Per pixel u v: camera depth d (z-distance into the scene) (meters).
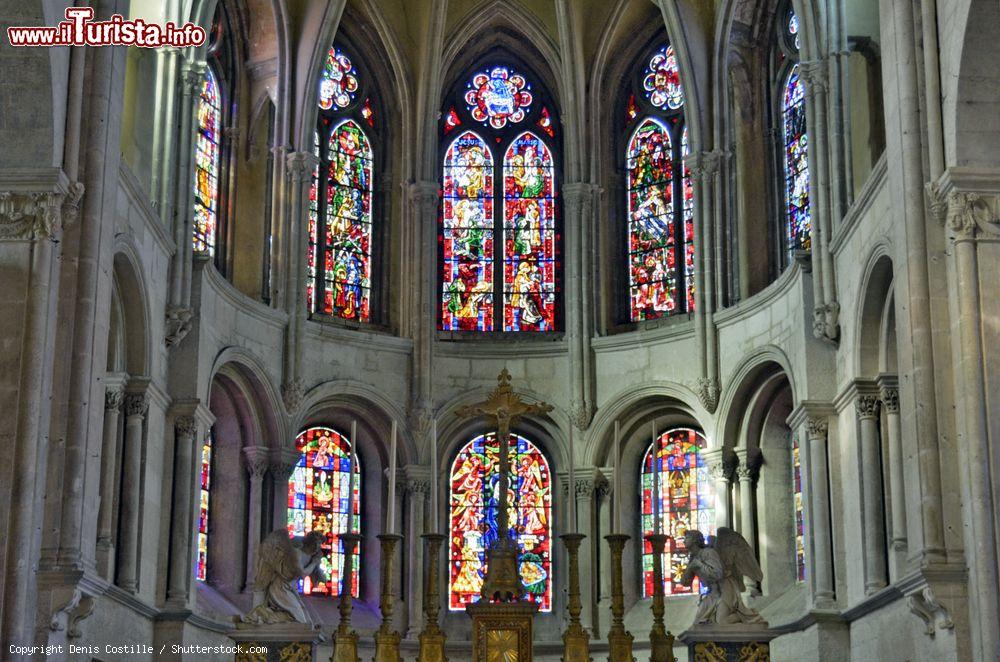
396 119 36.62
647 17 36.28
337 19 33.94
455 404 34.72
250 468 32.34
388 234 36.09
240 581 31.89
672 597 33.16
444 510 34.56
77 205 22.61
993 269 21.34
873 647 26.12
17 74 21.67
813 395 28.77
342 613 22.80
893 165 23.16
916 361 21.94
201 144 32.88
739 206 33.66
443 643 22.50
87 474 22.39
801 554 31.19
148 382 27.33
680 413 34.12
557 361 34.97
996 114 21.62
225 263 33.28
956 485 21.42
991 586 20.38
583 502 33.91
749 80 34.31
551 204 36.75
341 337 34.03
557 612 34.00
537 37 36.62
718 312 32.78
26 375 21.39
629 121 36.59
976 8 20.89
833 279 28.67
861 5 29.05
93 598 22.42
